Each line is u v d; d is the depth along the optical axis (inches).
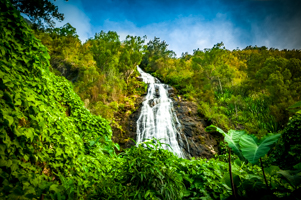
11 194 46.3
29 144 66.9
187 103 616.7
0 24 79.1
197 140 448.1
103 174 97.5
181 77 967.0
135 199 64.6
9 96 63.2
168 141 458.3
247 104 634.8
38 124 73.1
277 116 475.5
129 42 992.2
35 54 96.2
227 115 578.9
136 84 838.5
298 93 533.0
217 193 74.7
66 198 65.4
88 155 106.7
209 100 671.1
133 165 72.6
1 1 81.2
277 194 64.7
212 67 877.2
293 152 163.3
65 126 101.6
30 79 88.7
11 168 52.0
